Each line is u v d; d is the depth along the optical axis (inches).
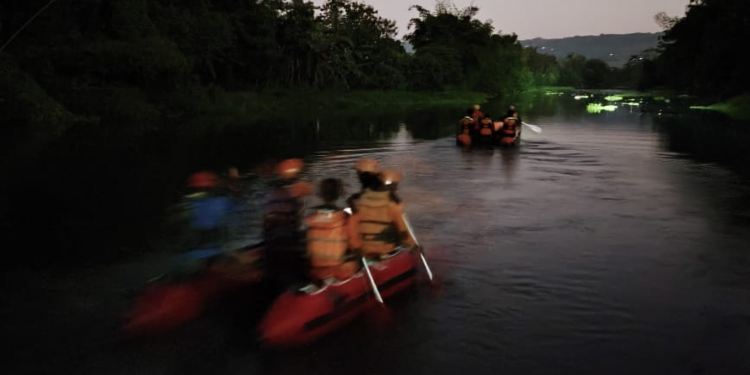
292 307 217.5
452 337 223.0
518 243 342.0
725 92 1802.4
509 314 243.6
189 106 1422.2
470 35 3139.8
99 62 1254.9
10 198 462.9
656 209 428.1
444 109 1852.9
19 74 1088.8
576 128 1123.3
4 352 212.2
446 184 527.8
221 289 248.1
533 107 1952.5
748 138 933.8
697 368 201.3
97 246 336.8
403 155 729.0
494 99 2664.9
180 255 289.7
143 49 1270.9
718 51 1802.4
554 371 199.5
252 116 1445.6
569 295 264.1
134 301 255.3
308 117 1437.0
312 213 237.0
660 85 3484.3
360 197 262.5
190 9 1641.2
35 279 284.7
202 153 738.8
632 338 223.1
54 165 626.8
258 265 256.8
